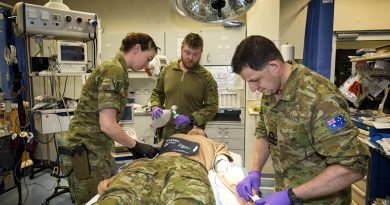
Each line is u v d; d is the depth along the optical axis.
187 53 2.25
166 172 1.40
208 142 1.92
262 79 1.00
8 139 2.50
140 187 1.25
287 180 1.16
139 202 1.19
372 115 2.37
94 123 1.75
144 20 4.16
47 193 3.07
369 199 2.14
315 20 3.25
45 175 3.60
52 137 3.68
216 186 1.47
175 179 1.29
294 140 1.06
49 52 2.86
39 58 2.58
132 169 1.38
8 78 2.93
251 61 0.95
